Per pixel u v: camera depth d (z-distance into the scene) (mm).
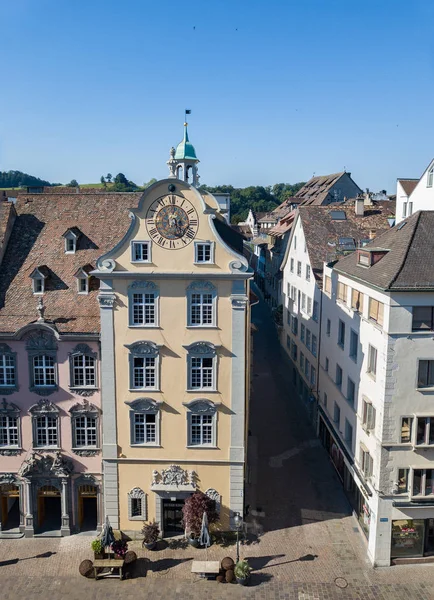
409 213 57281
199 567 29125
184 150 37875
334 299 40219
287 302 62875
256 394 55719
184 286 30547
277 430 47562
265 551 31672
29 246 36031
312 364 48531
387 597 27906
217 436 32031
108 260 30281
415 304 27641
